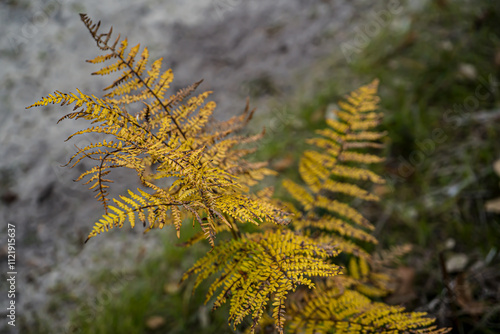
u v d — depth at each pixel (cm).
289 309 155
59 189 311
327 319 147
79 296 251
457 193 250
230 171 144
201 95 145
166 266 249
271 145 305
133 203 111
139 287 243
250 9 430
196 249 251
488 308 197
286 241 136
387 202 257
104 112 118
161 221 108
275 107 335
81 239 282
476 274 215
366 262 194
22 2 465
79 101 115
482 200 244
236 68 377
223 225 151
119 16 431
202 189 116
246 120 156
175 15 430
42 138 342
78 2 453
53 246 283
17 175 323
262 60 379
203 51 395
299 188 175
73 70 384
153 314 230
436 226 242
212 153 142
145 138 120
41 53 407
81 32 418
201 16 430
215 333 213
